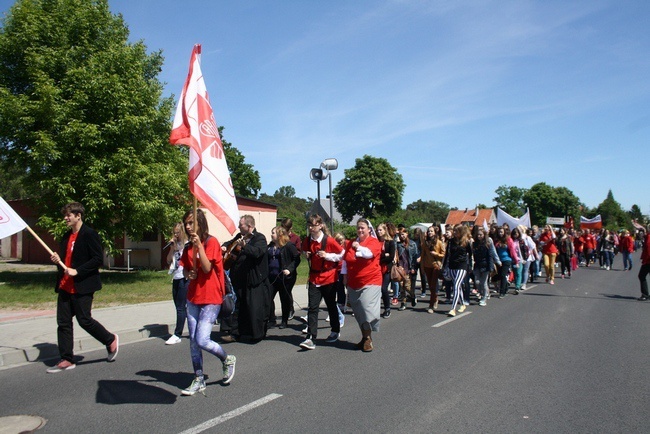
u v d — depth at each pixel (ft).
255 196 144.97
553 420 13.30
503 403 14.64
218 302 15.44
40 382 16.65
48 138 43.32
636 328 26.55
